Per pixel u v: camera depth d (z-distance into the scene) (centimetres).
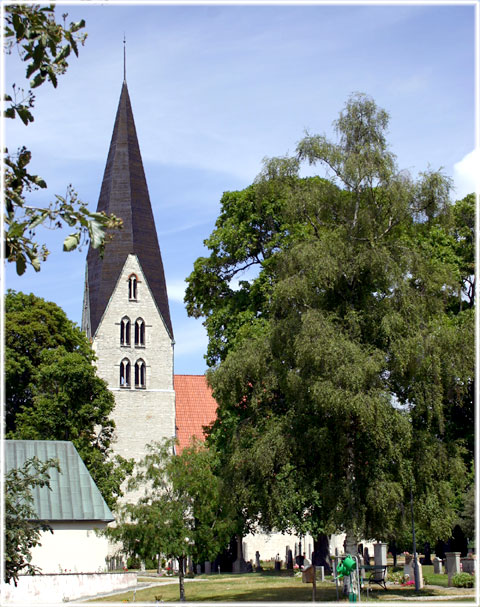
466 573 3769
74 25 1542
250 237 5478
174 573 6116
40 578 4281
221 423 5253
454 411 4588
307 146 3734
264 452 3459
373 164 3578
